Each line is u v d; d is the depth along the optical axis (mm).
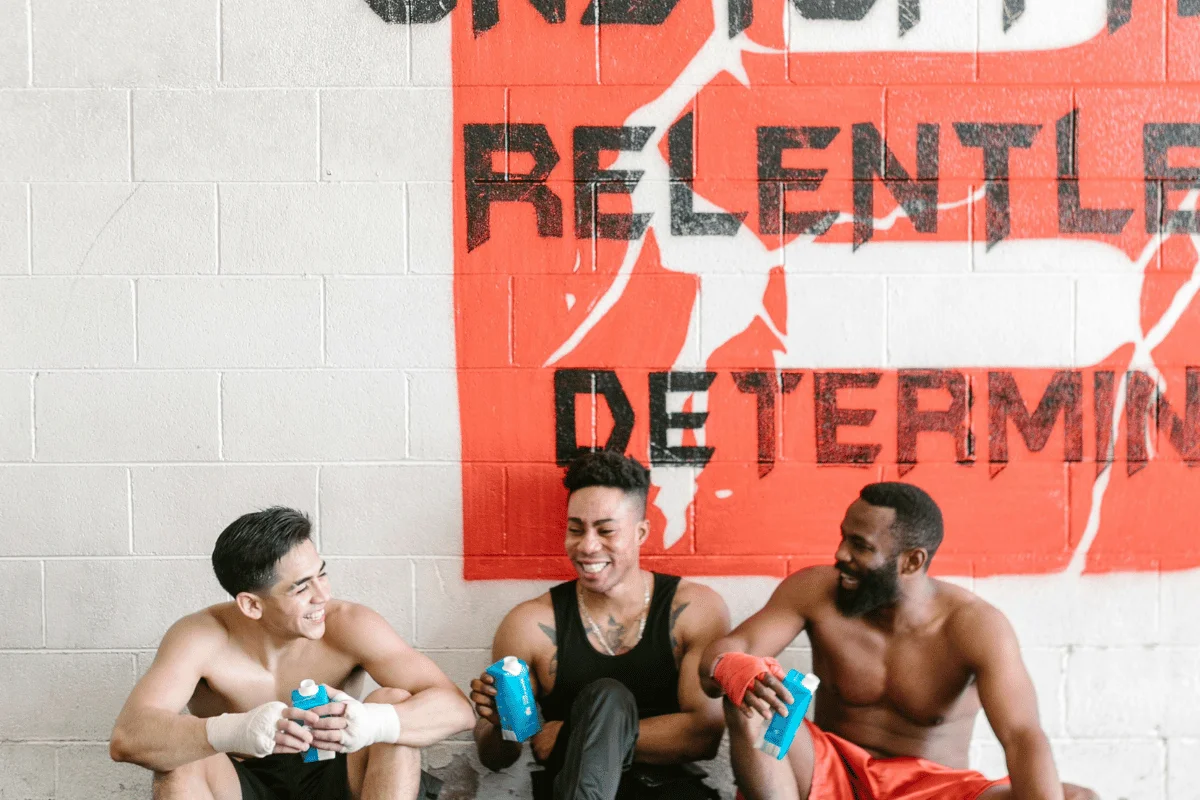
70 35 2354
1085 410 2389
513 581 2422
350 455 2406
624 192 2367
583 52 2354
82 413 2393
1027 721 1893
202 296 2385
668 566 2414
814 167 2365
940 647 2023
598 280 2379
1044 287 2381
